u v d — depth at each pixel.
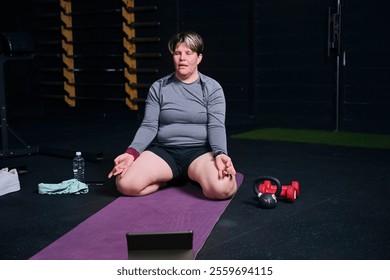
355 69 6.46
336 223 2.98
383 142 5.76
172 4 7.70
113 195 3.65
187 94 3.53
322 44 6.65
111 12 8.21
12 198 3.62
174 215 3.08
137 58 8.09
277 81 7.08
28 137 6.61
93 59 8.62
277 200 3.46
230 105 7.52
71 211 3.29
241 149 5.43
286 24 6.89
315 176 4.16
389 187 3.79
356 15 6.35
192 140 3.54
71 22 8.70
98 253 2.53
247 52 7.25
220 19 7.39
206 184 3.33
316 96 6.80
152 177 3.45
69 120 8.29
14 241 2.77
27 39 5.05
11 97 8.87
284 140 5.99
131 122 7.88
